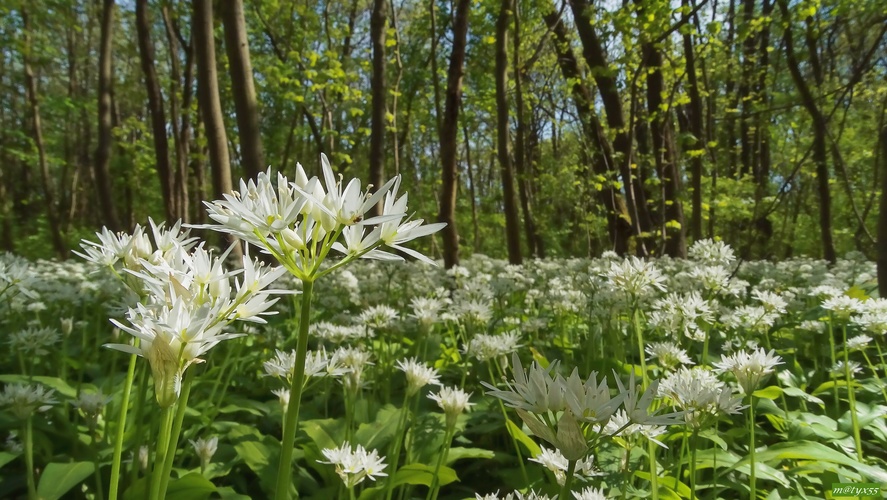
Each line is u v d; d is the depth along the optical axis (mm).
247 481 3373
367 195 1639
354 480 2215
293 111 19672
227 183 7809
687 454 3094
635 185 13234
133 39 22406
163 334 1435
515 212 10734
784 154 22344
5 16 15414
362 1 22422
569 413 1370
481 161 35906
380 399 4328
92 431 2627
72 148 28656
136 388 3748
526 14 12430
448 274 7793
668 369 3414
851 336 5301
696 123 11859
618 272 3178
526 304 6922
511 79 16688
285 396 3035
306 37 17297
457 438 3605
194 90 19969
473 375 4625
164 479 1613
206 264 1577
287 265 1591
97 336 4672
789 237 20656
